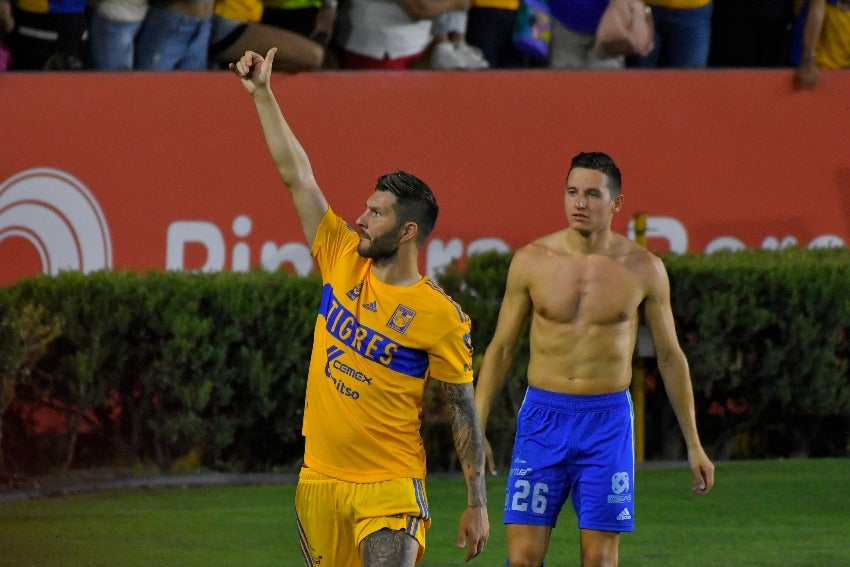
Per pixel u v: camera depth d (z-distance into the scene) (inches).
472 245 1800.0
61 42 1722.4
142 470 1518.2
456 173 1798.7
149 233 1726.1
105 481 1470.2
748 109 1860.2
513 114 1812.3
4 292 1540.4
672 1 1859.0
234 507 1381.6
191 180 1737.2
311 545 794.8
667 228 1840.6
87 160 1712.6
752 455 1684.3
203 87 1742.1
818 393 1627.7
